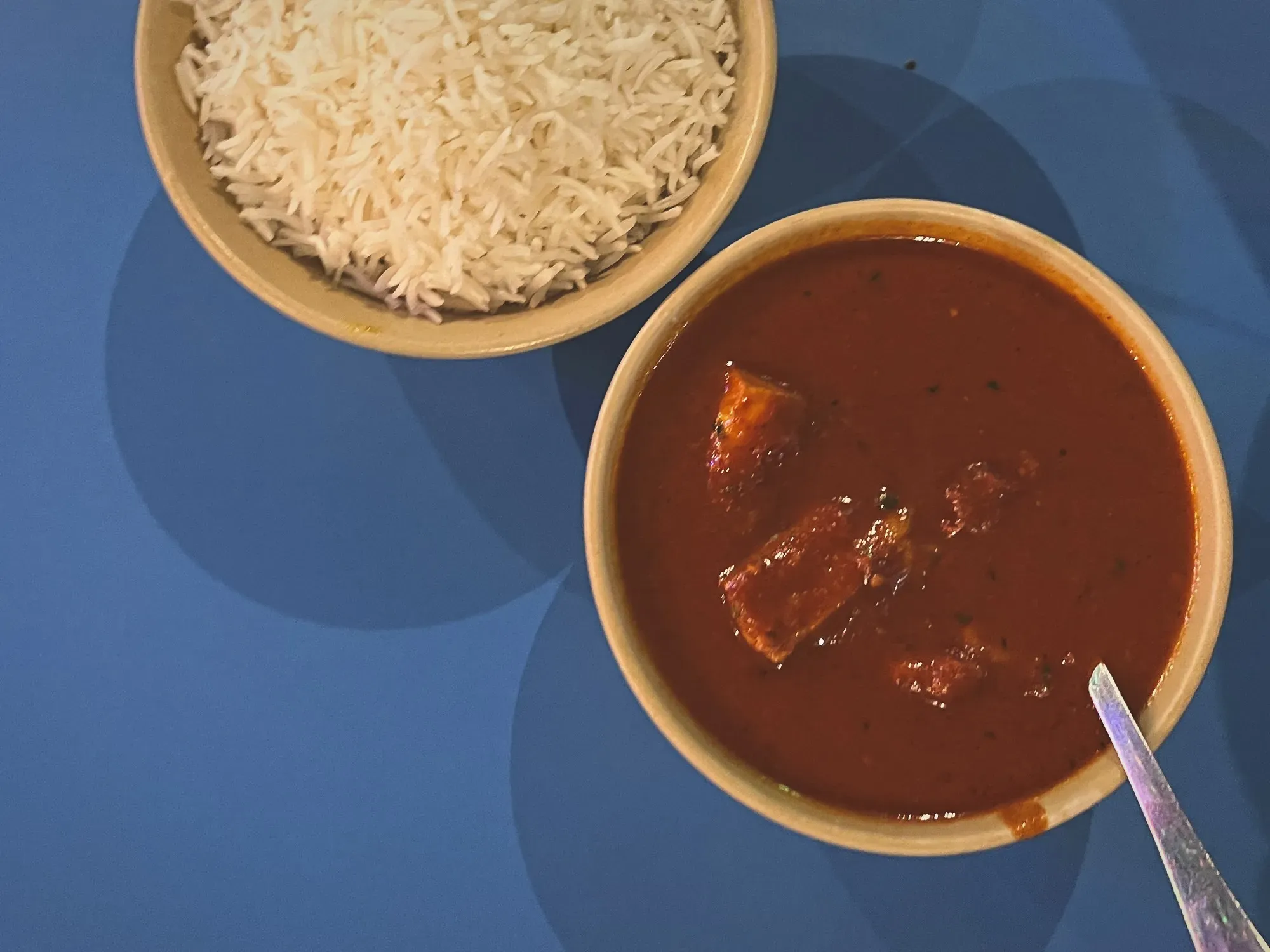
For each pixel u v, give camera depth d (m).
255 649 0.35
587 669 0.34
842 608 0.27
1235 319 0.34
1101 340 0.27
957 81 0.34
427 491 0.35
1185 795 0.33
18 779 0.35
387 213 0.31
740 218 0.34
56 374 0.35
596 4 0.31
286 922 0.34
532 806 0.34
